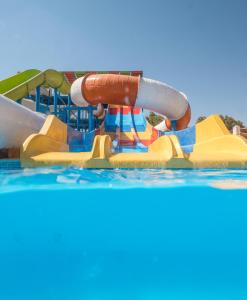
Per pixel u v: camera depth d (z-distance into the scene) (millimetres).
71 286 1688
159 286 1710
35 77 15336
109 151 5691
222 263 1977
